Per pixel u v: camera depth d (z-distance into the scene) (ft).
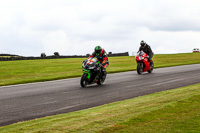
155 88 40.81
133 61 145.79
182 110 21.43
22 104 29.78
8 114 25.16
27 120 22.91
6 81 57.67
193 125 16.96
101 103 30.07
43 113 25.45
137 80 51.78
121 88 41.65
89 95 35.47
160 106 23.67
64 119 21.16
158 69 79.20
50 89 41.70
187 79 50.96
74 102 30.71
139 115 20.30
